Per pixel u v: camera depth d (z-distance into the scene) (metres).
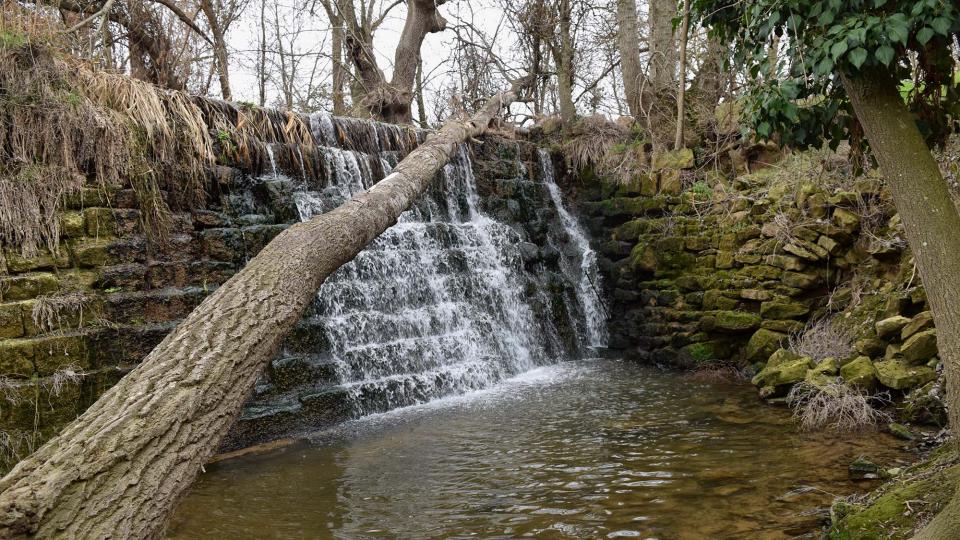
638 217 9.95
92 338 5.30
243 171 7.26
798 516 3.88
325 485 4.83
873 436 5.25
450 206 9.63
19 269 5.14
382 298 7.86
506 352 8.82
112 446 2.33
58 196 5.40
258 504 4.49
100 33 8.53
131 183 5.97
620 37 11.73
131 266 5.79
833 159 8.05
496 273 9.30
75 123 5.58
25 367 4.86
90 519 2.15
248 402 6.09
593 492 4.46
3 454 4.64
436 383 7.58
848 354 6.60
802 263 7.68
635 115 11.36
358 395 6.79
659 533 3.80
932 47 3.48
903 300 6.45
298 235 3.90
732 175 9.69
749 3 3.66
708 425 5.91
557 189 11.14
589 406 6.82
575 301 10.26
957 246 3.03
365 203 4.74
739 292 8.19
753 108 3.85
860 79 3.23
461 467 5.10
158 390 2.61
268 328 3.22
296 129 8.16
